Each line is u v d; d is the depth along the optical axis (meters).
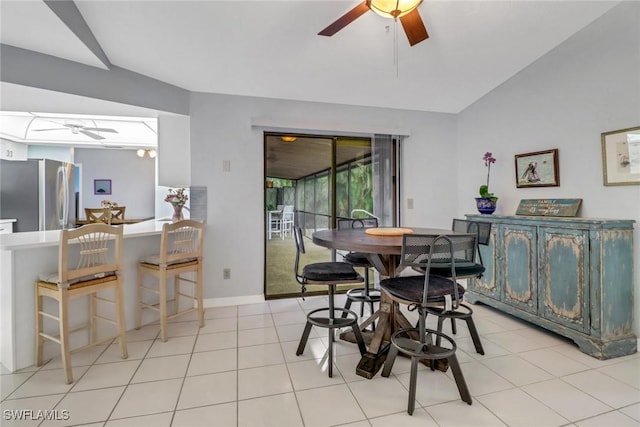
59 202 4.66
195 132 3.32
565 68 2.87
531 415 1.67
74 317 2.40
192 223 2.78
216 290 3.41
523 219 2.86
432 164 4.09
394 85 3.43
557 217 2.78
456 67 3.17
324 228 3.98
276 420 1.64
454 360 1.80
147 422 1.62
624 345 2.31
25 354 2.14
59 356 2.31
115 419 1.64
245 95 3.45
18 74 2.28
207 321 3.00
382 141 3.90
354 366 2.18
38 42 2.21
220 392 1.88
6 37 2.14
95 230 2.13
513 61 3.13
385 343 2.33
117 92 2.77
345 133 3.77
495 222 3.17
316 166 3.96
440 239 1.77
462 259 2.01
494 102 3.62
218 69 2.96
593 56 2.65
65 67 2.47
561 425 1.59
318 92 3.47
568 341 2.56
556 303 2.57
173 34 2.43
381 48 2.80
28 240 2.14
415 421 1.63
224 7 2.20
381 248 1.85
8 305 2.09
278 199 4.11
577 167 2.78
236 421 1.63
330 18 2.36
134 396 1.83
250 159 3.48
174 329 2.81
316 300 3.63
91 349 2.42
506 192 3.49
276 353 2.37
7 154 5.38
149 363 2.22
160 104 3.06
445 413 1.69
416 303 1.82
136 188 7.54
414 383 1.70
